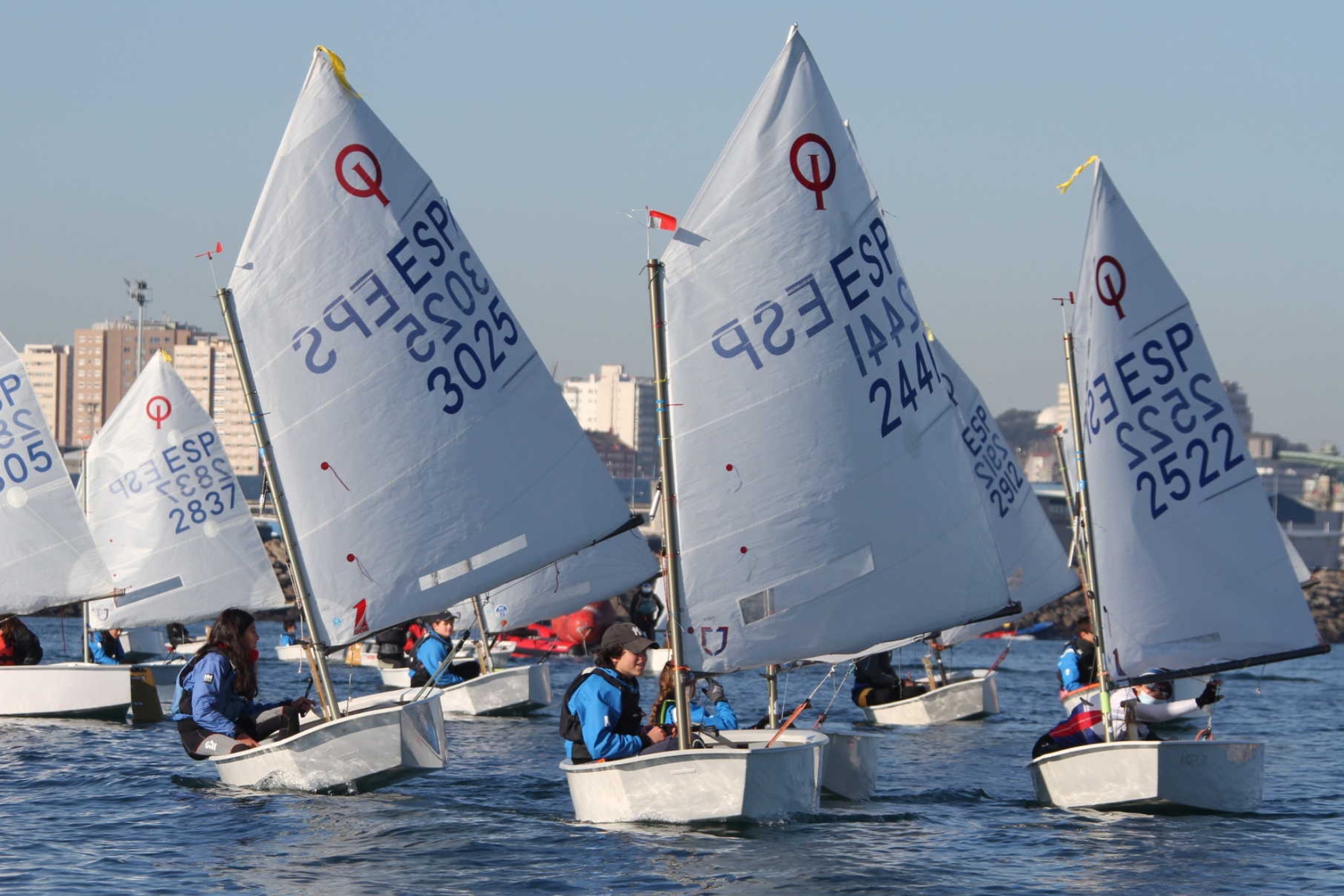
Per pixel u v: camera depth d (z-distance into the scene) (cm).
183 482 12481
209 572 12556
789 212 5841
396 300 6400
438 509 6456
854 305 5931
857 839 5409
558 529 6638
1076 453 6438
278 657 17262
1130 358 6219
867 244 5994
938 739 9319
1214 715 11631
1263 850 5391
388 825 5562
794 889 4656
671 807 5488
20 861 4916
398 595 6419
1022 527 12225
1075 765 6222
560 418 6650
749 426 5794
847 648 5928
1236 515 6216
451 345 6475
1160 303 6212
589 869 4862
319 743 6134
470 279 6538
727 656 5794
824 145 5906
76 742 7969
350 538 6375
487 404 6525
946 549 6103
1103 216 6228
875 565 5944
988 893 4672
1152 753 5997
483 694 10412
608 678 5612
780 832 5484
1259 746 6241
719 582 5781
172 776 6669
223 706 6384
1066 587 12500
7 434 9456
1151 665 6212
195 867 4866
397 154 6438
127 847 5147
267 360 6312
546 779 6950
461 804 6094
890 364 6009
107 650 10862
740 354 5784
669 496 5756
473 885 4653
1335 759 8550
